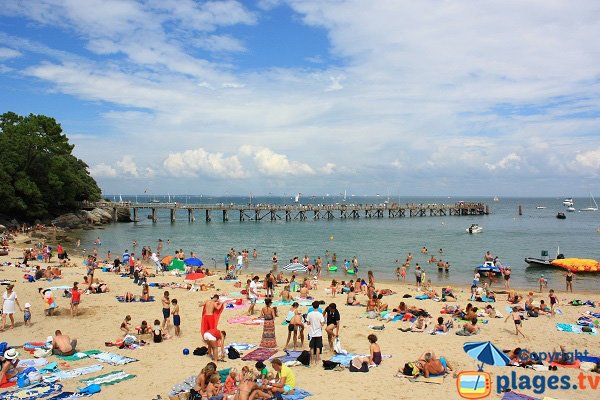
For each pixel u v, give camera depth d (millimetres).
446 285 33969
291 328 16078
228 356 15086
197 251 54094
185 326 19391
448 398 12000
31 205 71750
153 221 95750
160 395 12008
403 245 59969
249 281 26203
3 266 35469
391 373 13828
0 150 68188
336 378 13359
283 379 11984
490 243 62625
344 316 21516
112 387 12547
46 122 81562
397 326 19641
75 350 15727
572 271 39625
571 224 102250
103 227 84812
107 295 25766
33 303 23188
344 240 65938
